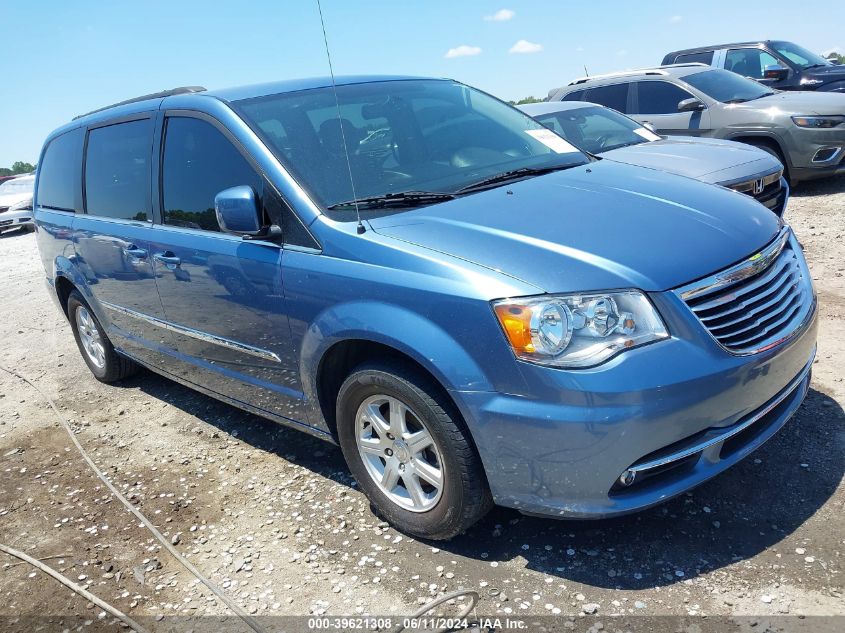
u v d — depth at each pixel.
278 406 3.62
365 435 3.15
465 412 2.61
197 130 3.80
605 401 2.38
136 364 5.56
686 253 2.66
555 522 3.04
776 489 3.05
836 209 8.07
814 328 3.01
